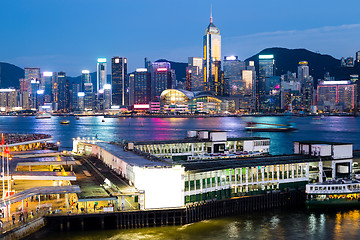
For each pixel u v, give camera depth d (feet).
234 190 327.26
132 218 281.13
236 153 480.23
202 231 280.92
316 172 365.81
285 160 360.69
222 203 314.14
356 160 392.27
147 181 289.33
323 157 377.30
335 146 378.94
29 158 421.59
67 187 292.61
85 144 527.81
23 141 532.73
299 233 281.95
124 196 285.23
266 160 361.92
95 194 289.12
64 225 271.28
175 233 275.80
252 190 335.06
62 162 388.16
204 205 304.09
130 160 349.20
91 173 383.24
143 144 465.47
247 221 304.91
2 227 243.40
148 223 285.02
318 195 337.93
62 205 296.30
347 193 340.18
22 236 249.34
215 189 315.58
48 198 318.04
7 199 264.11
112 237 265.13
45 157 430.20
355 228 292.81
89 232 271.69
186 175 299.79
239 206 321.73
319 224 300.81
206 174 310.65
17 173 321.32
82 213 272.92
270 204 335.26
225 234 276.41
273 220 308.60
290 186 351.46
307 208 334.44
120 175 359.25
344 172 374.84
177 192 294.05
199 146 494.59
